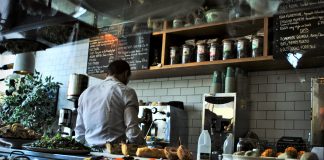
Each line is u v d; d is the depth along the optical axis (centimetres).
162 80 431
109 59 427
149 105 387
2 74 599
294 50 304
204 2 238
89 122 253
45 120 504
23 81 512
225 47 346
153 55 402
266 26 326
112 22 249
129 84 457
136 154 210
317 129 286
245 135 337
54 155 208
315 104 290
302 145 289
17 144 239
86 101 259
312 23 299
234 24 343
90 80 493
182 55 375
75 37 275
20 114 496
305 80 337
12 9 244
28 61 471
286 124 340
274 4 224
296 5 245
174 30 374
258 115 356
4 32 266
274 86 354
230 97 329
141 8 221
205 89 395
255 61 328
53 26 254
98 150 237
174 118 369
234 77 345
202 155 246
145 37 403
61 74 535
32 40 282
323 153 154
